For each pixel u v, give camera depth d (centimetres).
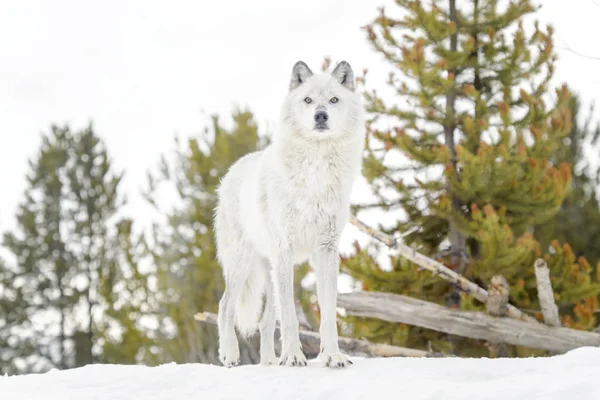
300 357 484
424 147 1049
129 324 1365
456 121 1029
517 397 341
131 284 1379
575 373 382
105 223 2217
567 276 968
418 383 382
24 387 449
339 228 513
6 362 2056
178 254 1348
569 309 1289
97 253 2134
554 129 984
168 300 1321
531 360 460
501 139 951
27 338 2100
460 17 1064
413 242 1089
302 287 1258
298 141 506
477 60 1032
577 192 1564
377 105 1040
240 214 585
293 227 507
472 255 1110
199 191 1370
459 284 886
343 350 852
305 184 502
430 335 1014
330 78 523
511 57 1008
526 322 809
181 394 405
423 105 995
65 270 2112
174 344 1295
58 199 2211
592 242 1521
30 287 2127
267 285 569
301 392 383
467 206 1028
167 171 1391
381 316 841
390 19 1049
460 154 938
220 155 1374
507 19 1040
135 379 453
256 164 572
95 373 483
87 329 2078
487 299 835
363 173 1027
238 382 428
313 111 493
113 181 2242
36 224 2159
